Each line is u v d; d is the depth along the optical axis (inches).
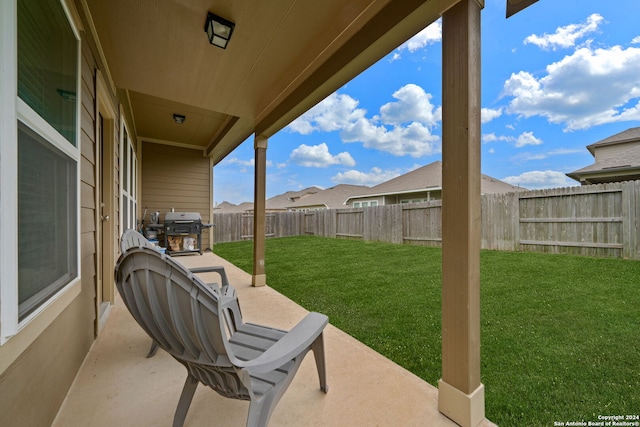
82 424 52.6
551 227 221.3
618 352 77.1
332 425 52.8
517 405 57.9
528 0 55.2
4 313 34.3
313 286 149.8
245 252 289.1
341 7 77.4
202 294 36.7
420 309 115.0
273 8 78.2
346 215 394.0
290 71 110.6
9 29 34.9
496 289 131.7
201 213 283.0
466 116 53.7
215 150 260.8
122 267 44.6
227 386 43.3
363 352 79.8
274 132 142.6
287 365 48.9
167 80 117.4
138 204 245.8
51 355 52.2
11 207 35.1
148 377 67.7
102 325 95.4
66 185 58.7
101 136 115.3
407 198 557.3
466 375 52.7
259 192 149.1
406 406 58.1
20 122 40.0
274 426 52.5
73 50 63.9
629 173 303.9
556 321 97.1
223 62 105.3
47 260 49.3
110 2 76.2
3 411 36.9
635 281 140.1
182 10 79.7
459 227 54.8
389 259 225.1
